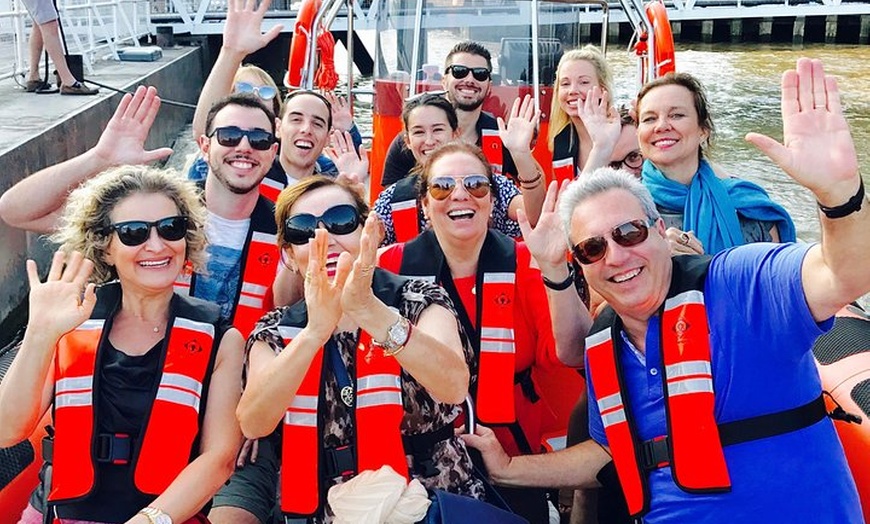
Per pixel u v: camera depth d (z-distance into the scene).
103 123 8.63
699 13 22.81
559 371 3.10
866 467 2.87
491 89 4.61
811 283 2.06
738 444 2.22
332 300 2.12
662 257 2.31
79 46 11.01
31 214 3.20
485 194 2.76
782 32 27.70
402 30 4.61
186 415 2.29
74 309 2.15
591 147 4.27
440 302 2.39
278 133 4.02
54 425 2.28
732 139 11.10
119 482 2.26
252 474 2.80
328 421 2.38
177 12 18.22
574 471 2.61
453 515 2.21
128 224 2.26
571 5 4.64
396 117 4.70
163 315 2.38
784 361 2.20
